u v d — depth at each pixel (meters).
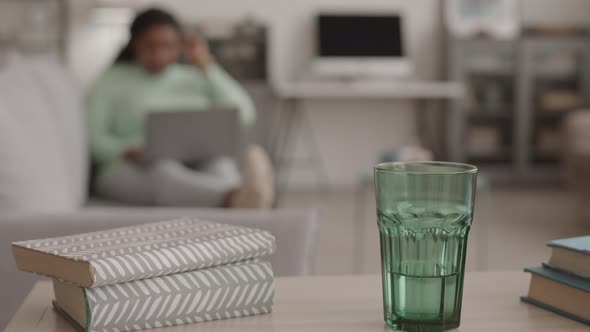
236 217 1.41
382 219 0.75
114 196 2.56
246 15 5.33
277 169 5.47
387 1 5.43
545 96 5.37
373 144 5.54
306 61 5.40
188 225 0.93
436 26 5.48
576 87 5.38
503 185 5.37
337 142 5.52
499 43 5.27
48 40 4.95
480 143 5.36
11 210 1.57
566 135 3.98
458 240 0.74
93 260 0.73
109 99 2.84
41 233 1.34
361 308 0.85
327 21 5.28
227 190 2.27
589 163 3.79
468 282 0.96
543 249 3.33
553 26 5.38
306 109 5.48
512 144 5.38
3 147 1.57
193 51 3.14
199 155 2.49
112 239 0.84
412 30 5.48
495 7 5.41
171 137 2.42
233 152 2.53
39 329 0.78
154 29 2.87
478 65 5.29
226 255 0.81
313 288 0.95
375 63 5.26
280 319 0.82
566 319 0.80
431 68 5.51
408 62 5.31
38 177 1.66
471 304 0.86
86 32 5.13
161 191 2.33
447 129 5.35
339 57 5.24
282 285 0.96
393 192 0.74
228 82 3.21
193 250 0.80
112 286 0.75
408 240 0.74
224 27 5.18
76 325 0.78
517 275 1.00
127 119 2.84
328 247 3.41
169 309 0.78
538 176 5.38
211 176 2.41
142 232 0.89
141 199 2.45
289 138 5.49
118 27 5.14
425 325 0.75
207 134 2.47
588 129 3.87
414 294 0.74
